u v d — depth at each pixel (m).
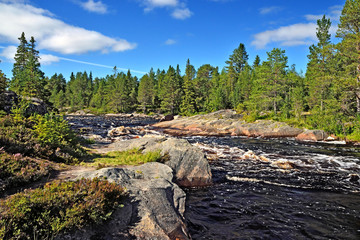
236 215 8.25
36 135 11.08
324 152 21.11
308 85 55.56
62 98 115.94
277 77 56.09
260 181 12.14
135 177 8.20
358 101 35.06
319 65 54.75
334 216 8.30
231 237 6.81
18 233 4.00
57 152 10.48
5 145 8.78
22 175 6.59
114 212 5.66
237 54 103.38
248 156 17.78
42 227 4.45
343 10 36.91
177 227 6.14
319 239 6.83
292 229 7.36
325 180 12.45
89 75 153.88
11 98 16.64
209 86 98.50
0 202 4.87
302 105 47.00
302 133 32.09
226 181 12.12
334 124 33.06
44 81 54.75
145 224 5.62
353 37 35.03
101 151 14.54
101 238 4.87
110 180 7.04
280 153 20.47
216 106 73.50
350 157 18.70
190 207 8.78
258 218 8.05
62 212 4.70
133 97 108.94
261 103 61.19
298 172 13.91
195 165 11.71
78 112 103.19
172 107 90.19
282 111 51.56
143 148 14.81
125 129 32.16
